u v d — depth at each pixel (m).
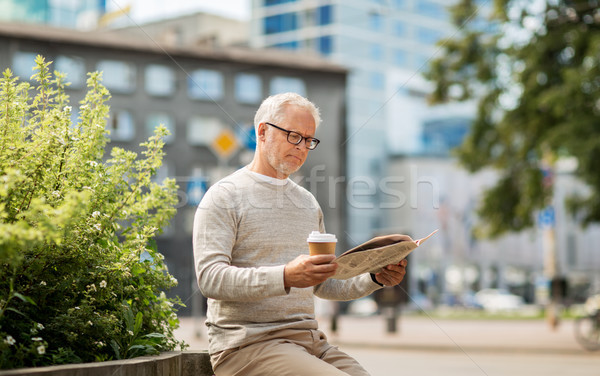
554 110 14.70
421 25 50.28
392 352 13.22
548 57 15.77
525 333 17.56
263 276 2.52
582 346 13.23
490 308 46.34
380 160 48.22
